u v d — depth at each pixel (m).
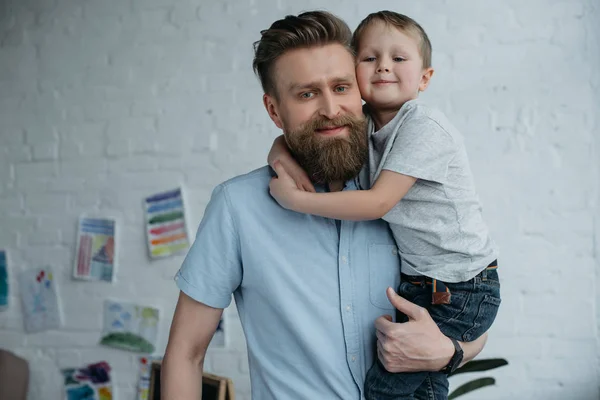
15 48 2.95
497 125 2.53
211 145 2.76
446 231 1.17
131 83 2.84
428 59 1.37
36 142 2.93
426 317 1.14
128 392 2.83
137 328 2.83
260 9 2.72
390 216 1.20
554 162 2.51
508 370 2.53
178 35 2.79
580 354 2.48
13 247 2.95
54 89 2.92
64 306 2.91
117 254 2.85
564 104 2.50
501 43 2.54
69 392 2.88
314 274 1.19
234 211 1.20
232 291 1.24
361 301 1.20
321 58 1.11
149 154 2.82
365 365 1.19
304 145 1.13
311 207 1.11
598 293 2.48
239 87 2.74
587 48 2.49
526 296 2.52
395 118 1.22
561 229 2.50
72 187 2.90
